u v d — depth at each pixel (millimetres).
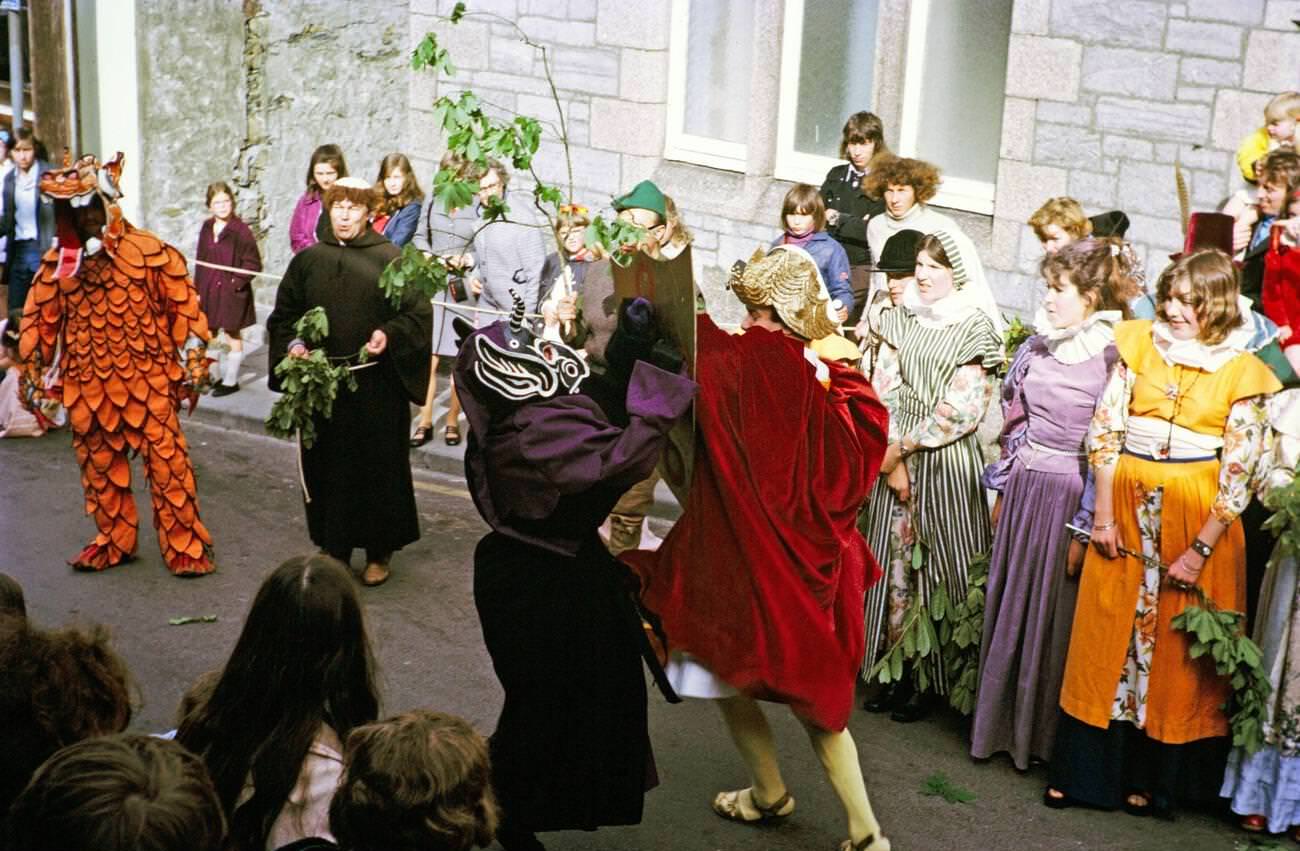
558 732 4668
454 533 7914
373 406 6973
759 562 4750
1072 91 8547
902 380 5801
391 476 7066
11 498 8297
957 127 9414
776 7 9734
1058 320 5367
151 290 7094
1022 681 5477
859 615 5031
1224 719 5168
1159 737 5164
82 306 7039
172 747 2717
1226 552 5082
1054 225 6117
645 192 6816
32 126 11586
